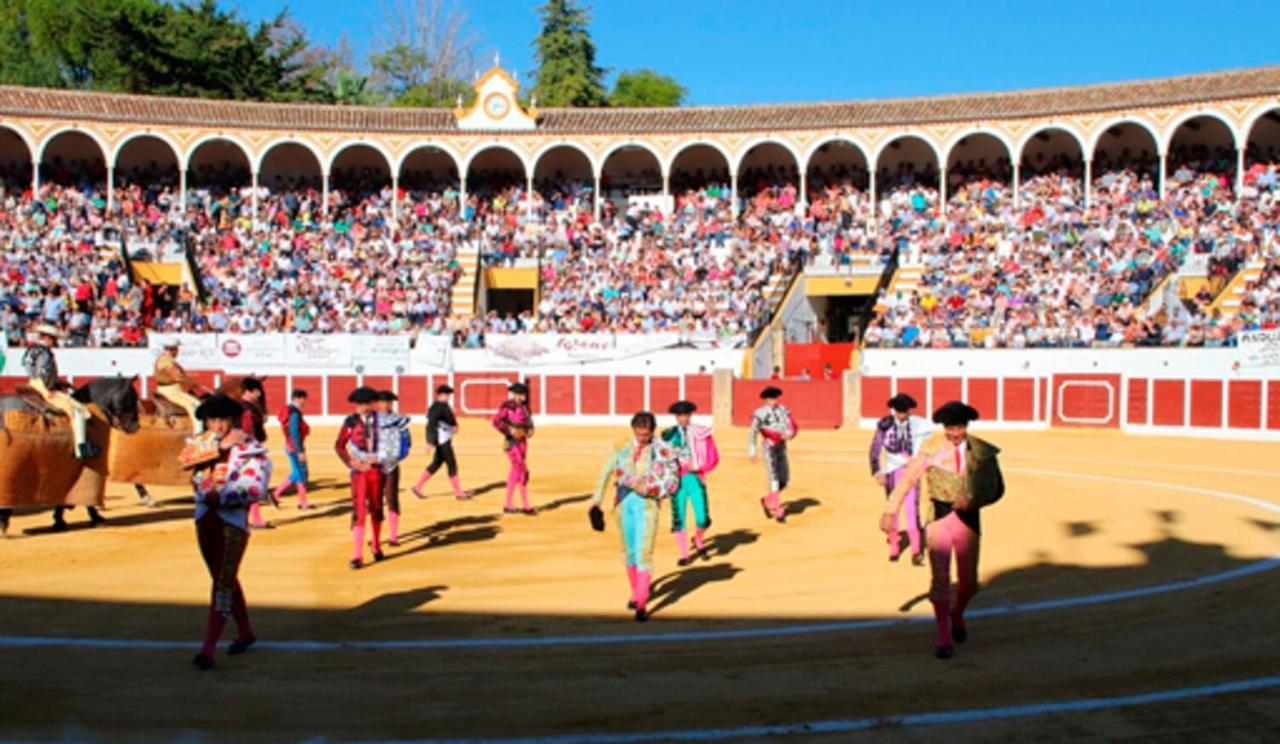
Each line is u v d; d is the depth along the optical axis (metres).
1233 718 6.52
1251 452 24.55
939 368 30.81
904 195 38.69
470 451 24.45
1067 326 30.78
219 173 39.59
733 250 36.47
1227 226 32.34
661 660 7.62
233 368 31.56
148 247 34.56
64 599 9.44
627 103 67.19
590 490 17.34
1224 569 10.89
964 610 8.80
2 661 7.50
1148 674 7.37
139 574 10.52
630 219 38.56
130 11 51.69
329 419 31.95
